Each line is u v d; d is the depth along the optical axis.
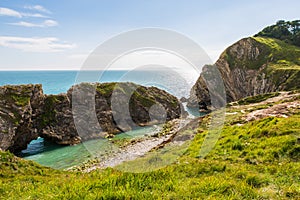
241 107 29.20
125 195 5.63
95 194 5.70
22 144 38.75
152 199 5.58
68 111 44.78
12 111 37.94
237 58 105.44
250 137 14.09
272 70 89.19
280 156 10.54
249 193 5.91
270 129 13.88
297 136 11.91
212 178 7.09
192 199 5.57
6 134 35.78
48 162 31.11
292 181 7.53
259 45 106.88
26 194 6.47
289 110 19.62
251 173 8.24
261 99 37.69
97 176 7.64
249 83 95.81
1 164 15.37
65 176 11.23
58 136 41.88
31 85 42.84
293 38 116.75
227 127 17.69
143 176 6.95
